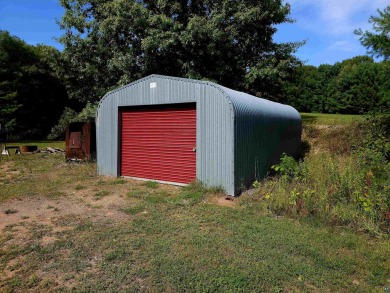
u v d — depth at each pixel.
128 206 6.06
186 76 15.38
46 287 3.12
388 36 8.41
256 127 7.76
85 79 17.66
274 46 16.72
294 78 17.83
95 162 11.05
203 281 3.16
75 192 7.27
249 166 7.41
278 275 3.27
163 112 8.18
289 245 4.04
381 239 4.26
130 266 3.51
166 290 3.03
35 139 26.53
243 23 15.45
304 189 5.79
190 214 5.45
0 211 5.77
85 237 4.41
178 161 7.92
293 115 11.52
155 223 4.98
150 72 16.14
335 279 3.22
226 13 15.79
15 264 3.61
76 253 3.87
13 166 11.05
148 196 6.77
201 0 16.89
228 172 6.74
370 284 3.16
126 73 15.54
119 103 8.96
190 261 3.60
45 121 27.92
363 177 5.58
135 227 4.80
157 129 8.33
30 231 4.71
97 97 17.48
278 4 15.99
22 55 27.34
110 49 16.28
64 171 10.00
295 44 16.70
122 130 9.11
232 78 16.81
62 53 16.84
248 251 3.88
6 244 4.21
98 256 3.80
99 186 7.89
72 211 5.77
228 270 3.38
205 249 3.92
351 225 4.69
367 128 11.09
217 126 6.93
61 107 28.81
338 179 5.77
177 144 7.93
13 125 24.34
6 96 23.69
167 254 3.80
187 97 7.50
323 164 6.88
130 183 8.23
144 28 15.25
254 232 4.52
